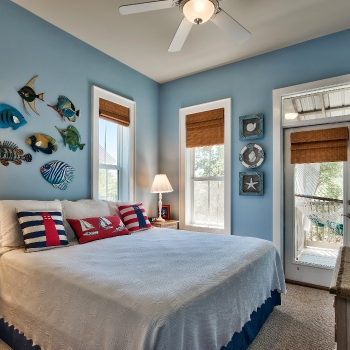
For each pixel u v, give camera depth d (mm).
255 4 2297
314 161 2955
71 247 2053
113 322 1118
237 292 1563
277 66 3109
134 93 3635
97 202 2748
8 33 2289
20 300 1626
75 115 2832
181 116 3877
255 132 3209
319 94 2943
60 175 2654
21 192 2348
